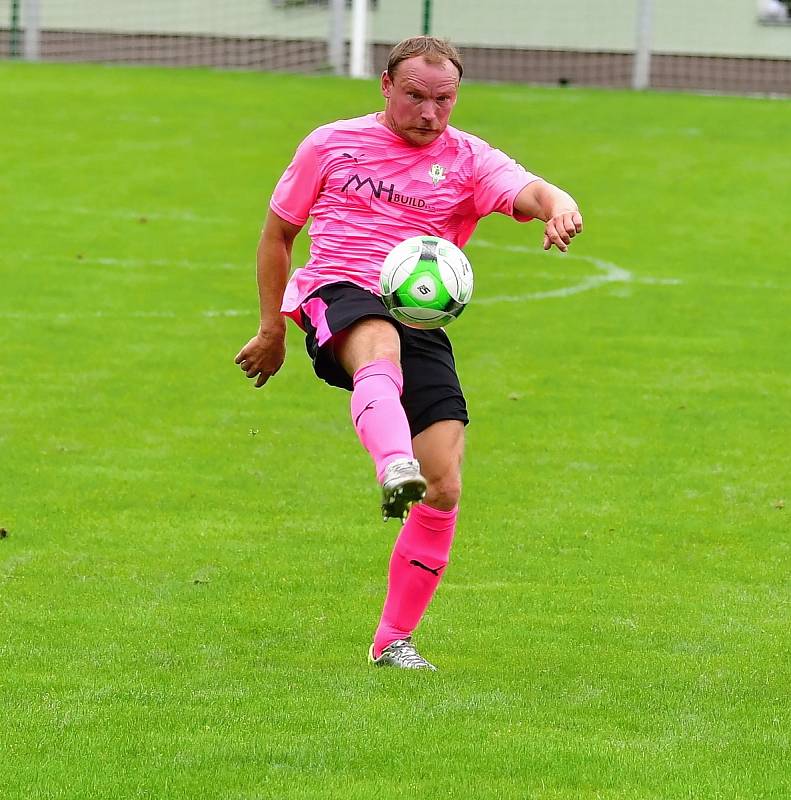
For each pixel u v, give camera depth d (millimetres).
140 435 33188
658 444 33406
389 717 16391
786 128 91125
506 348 43938
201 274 54594
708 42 119625
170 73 105625
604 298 52375
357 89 100250
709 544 26266
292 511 27656
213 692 17422
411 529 18406
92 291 50594
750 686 18281
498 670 18906
